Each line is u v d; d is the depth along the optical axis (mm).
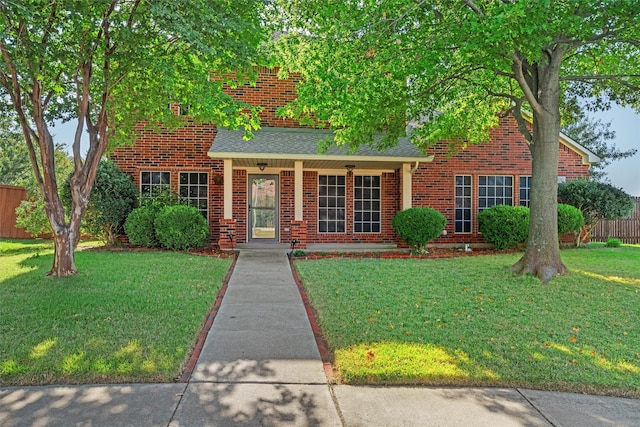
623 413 3105
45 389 3285
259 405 3102
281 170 13164
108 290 6230
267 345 4340
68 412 2953
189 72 6742
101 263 8438
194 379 3516
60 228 7125
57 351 3914
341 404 3141
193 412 2986
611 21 6301
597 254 10594
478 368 3721
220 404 3105
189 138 12469
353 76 7555
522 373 3650
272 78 13273
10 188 14539
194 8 5430
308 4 8094
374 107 8625
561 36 7078
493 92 9586
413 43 7164
